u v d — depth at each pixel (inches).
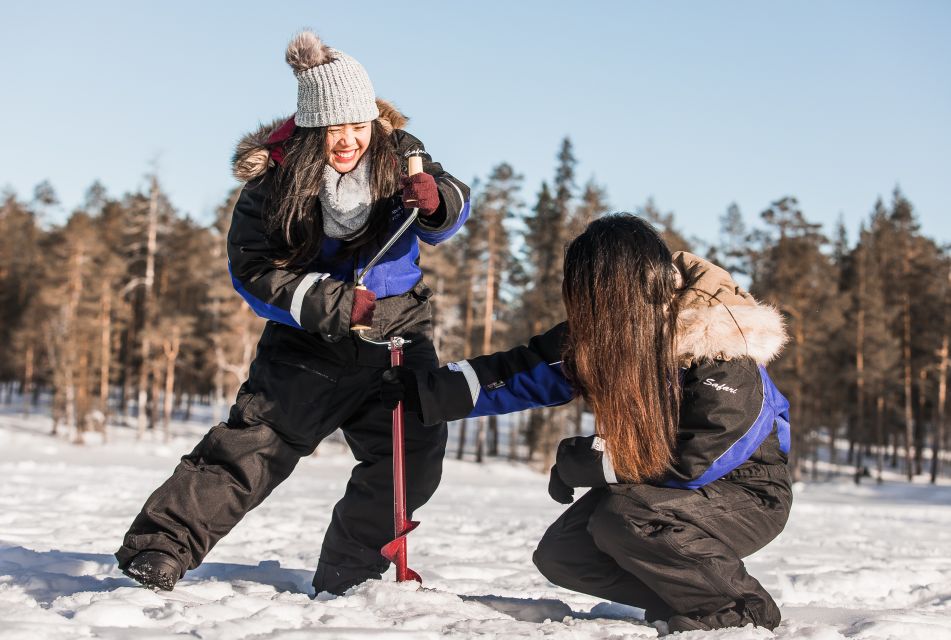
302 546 191.8
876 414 1670.8
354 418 113.2
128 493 339.9
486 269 1363.2
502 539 241.6
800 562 209.3
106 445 1294.3
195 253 1745.8
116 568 122.0
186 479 102.3
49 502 286.7
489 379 101.4
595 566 102.1
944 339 1501.0
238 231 103.3
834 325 1470.2
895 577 170.2
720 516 94.1
